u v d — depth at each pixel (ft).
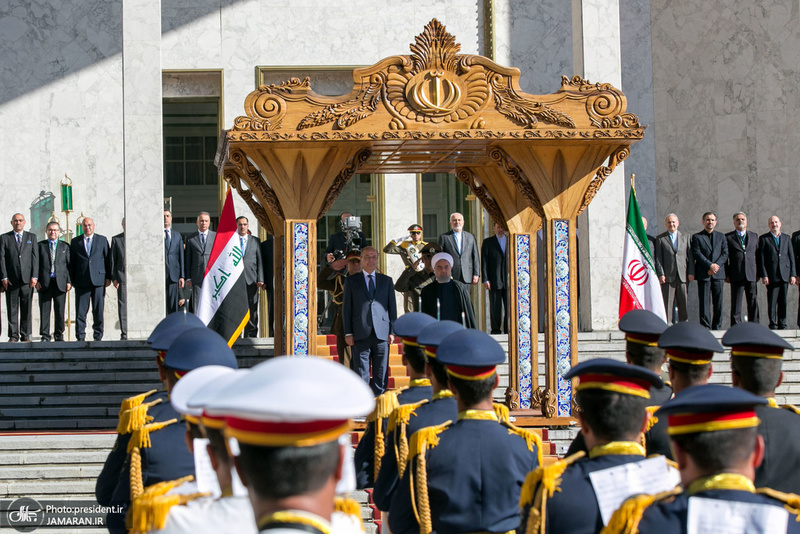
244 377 15.67
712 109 140.05
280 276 79.77
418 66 70.79
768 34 137.69
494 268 107.04
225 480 21.84
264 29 137.39
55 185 135.44
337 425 16.05
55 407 91.15
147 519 21.31
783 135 136.77
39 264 107.14
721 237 108.78
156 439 33.17
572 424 72.02
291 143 69.87
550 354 72.79
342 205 138.62
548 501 25.26
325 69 137.80
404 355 44.04
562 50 139.95
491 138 70.28
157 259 108.47
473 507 31.42
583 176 73.36
